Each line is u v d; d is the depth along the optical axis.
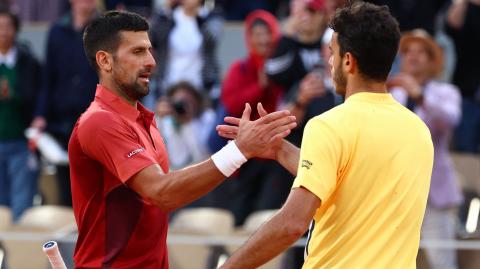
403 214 12.75
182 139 27.58
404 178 12.73
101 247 13.98
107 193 13.89
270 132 13.18
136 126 14.07
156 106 28.33
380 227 12.64
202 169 13.18
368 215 12.61
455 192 25.50
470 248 23.42
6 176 29.70
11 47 30.02
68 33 29.16
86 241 14.12
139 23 14.12
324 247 12.77
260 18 26.08
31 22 35.22
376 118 12.74
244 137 13.18
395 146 12.71
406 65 25.58
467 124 30.11
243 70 26.08
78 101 29.02
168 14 29.70
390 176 12.66
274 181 25.42
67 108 29.05
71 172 14.13
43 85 29.30
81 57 29.06
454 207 25.50
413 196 12.84
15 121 29.81
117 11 14.27
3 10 29.94
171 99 27.64
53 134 29.25
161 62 29.38
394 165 12.68
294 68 25.31
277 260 23.17
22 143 29.89
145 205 13.91
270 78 25.52
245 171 26.05
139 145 13.77
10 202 29.64
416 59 25.48
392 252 12.68
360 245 12.62
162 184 13.27
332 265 12.70
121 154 13.54
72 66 29.08
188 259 23.69
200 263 23.62
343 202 12.63
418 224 12.99
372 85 12.97
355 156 12.58
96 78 29.12
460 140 30.19
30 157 29.58
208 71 29.70
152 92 29.38
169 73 29.42
